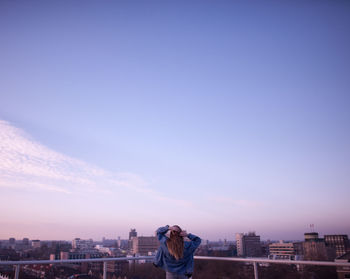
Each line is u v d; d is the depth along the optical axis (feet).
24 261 13.87
